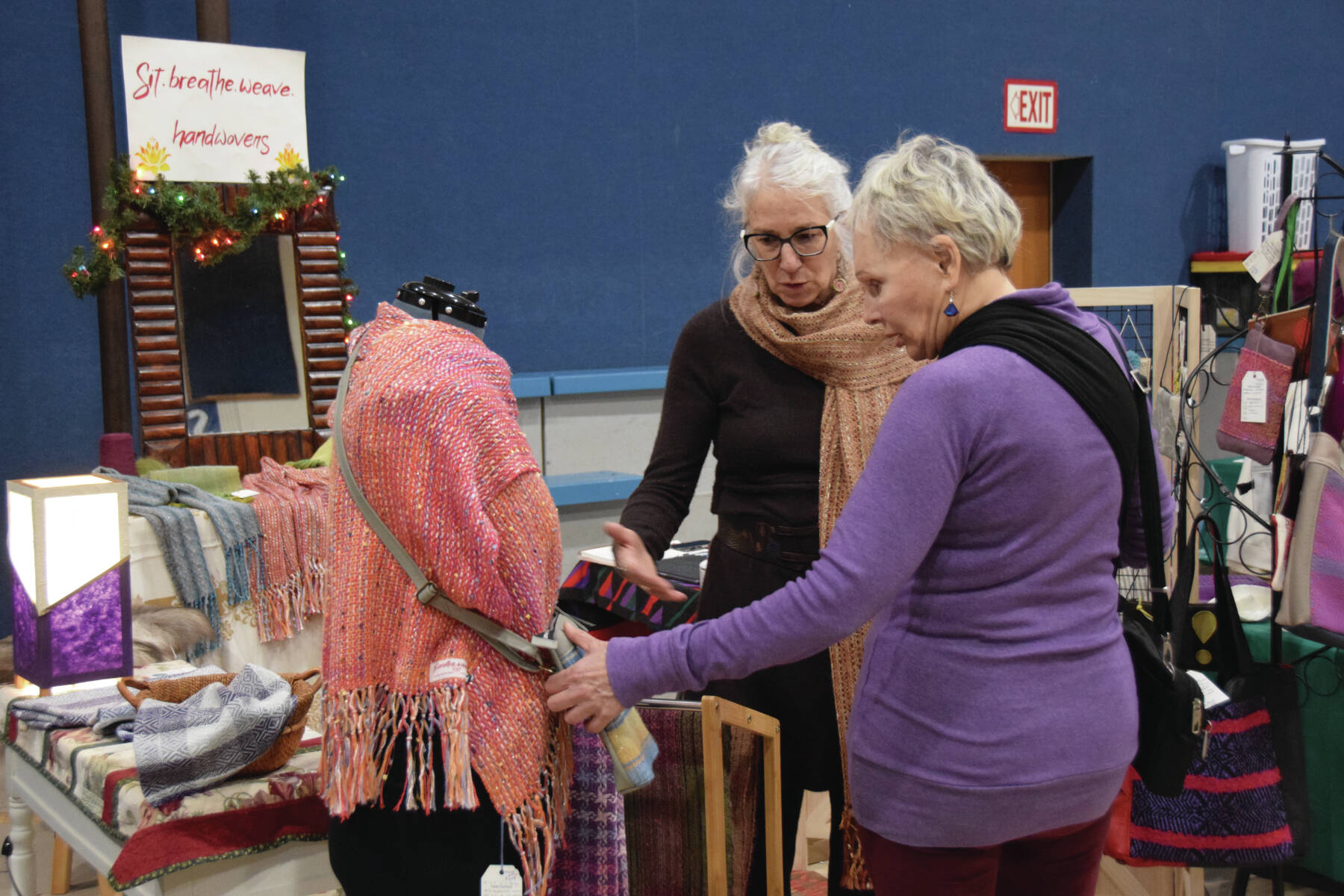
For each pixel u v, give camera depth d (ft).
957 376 3.78
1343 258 7.68
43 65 12.55
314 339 10.16
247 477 9.43
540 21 15.44
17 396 12.69
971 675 3.88
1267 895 8.72
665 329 16.85
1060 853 4.28
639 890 5.88
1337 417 7.41
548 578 4.46
